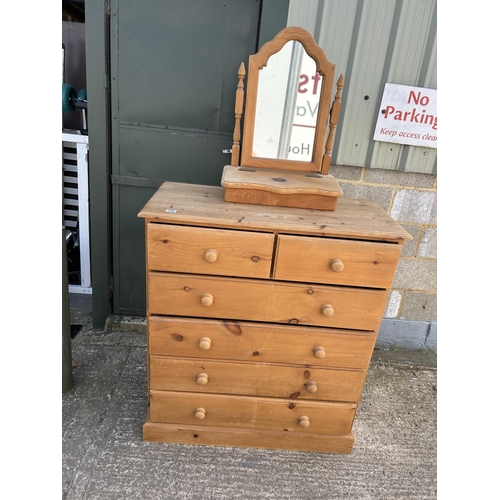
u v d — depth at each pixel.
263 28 1.80
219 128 2.02
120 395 1.93
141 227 2.21
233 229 1.38
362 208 1.64
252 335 1.52
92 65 1.88
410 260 2.31
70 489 1.47
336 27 1.80
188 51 1.89
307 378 1.61
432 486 1.62
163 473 1.56
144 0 1.80
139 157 2.06
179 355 1.55
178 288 1.44
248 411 1.67
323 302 1.47
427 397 2.12
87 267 2.62
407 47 1.83
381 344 2.52
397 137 1.98
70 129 2.60
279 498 1.51
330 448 1.73
